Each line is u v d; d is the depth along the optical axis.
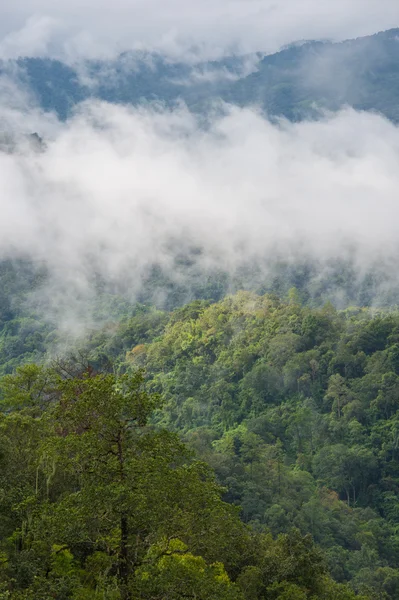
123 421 31.52
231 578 48.97
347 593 52.25
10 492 35.94
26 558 31.81
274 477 101.31
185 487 31.61
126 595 28.92
